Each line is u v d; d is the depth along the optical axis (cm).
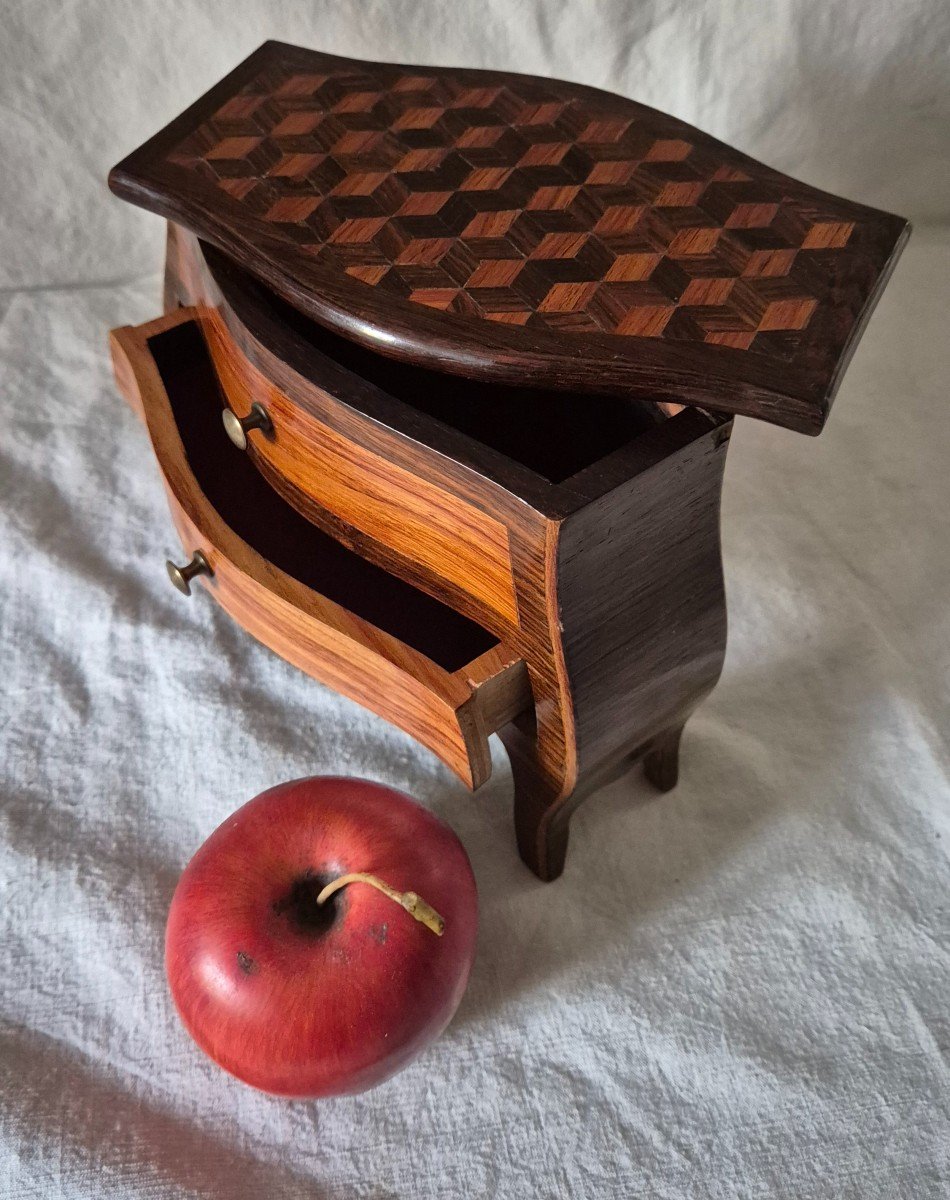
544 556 69
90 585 122
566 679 76
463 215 83
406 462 76
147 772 108
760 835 105
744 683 115
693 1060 91
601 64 134
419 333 73
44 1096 89
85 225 146
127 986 95
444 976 80
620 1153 87
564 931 99
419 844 82
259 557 88
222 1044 79
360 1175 86
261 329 82
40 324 147
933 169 148
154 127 138
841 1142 87
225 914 79
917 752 109
